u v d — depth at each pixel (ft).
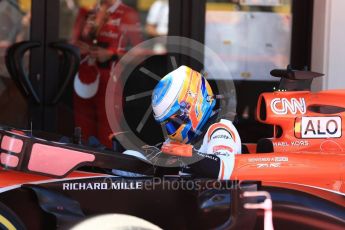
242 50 63.67
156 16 62.39
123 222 29.50
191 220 31.73
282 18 63.16
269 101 33.71
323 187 32.14
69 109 60.85
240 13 63.16
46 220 30.71
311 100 33.76
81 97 61.21
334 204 31.99
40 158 29.73
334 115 33.40
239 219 31.53
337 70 58.29
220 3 62.75
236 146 33.53
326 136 33.37
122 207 31.27
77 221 29.58
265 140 34.06
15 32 60.70
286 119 33.53
